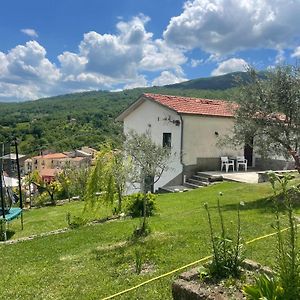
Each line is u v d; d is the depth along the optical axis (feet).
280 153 40.01
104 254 24.68
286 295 10.19
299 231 20.77
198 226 29.14
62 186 73.92
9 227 45.19
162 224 31.55
